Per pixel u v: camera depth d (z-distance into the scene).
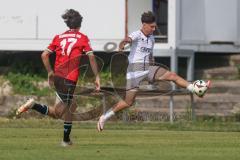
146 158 30.48
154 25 37.62
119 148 34.47
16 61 66.75
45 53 35.16
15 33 64.81
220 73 66.50
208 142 37.72
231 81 64.88
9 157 30.69
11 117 57.19
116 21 63.81
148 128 46.75
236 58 67.69
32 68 65.88
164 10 66.94
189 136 41.34
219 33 66.12
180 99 59.84
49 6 64.44
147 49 37.72
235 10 66.69
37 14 64.56
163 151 33.19
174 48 62.66
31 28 64.69
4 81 64.44
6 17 64.81
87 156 31.03
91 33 64.00
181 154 32.09
